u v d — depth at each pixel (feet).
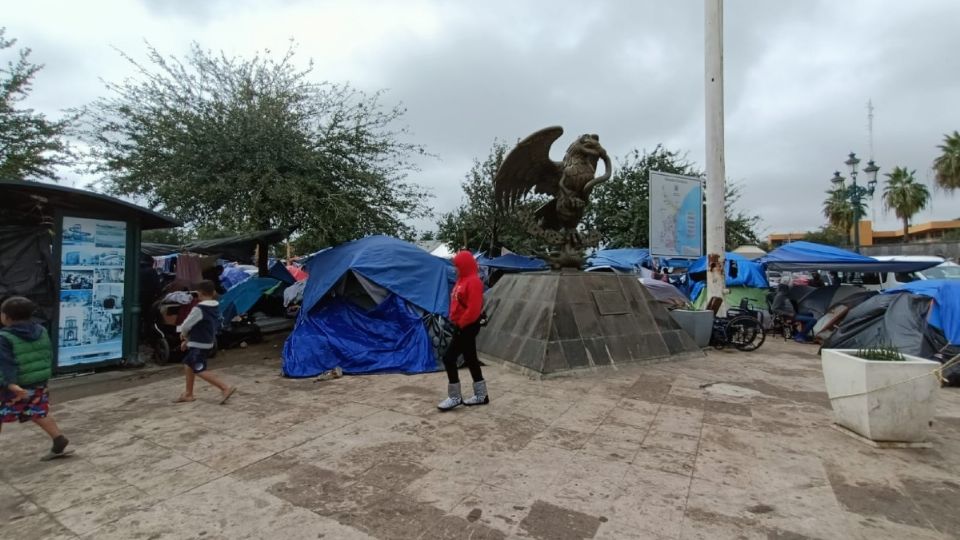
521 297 25.73
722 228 32.86
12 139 42.06
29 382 12.01
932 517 9.38
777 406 16.74
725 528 8.95
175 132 29.73
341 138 34.09
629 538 8.61
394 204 37.06
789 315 36.19
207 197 29.89
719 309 32.99
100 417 15.96
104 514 9.65
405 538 8.70
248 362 26.09
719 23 32.99
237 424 15.14
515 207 27.45
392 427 14.61
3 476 11.48
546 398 17.70
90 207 22.63
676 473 11.30
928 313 24.07
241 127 29.99
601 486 10.63
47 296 21.44
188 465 11.99
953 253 83.30
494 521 9.21
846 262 35.78
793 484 10.76
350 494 10.36
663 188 41.63
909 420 12.74
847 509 9.68
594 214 75.61
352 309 25.08
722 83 33.12
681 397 17.87
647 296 26.55
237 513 9.63
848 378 13.66
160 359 25.46
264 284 31.40
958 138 101.96
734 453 12.51
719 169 32.89
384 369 22.74
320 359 22.79
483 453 12.52
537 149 24.90
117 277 23.76
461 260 16.75
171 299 25.62
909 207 120.37
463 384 20.16
